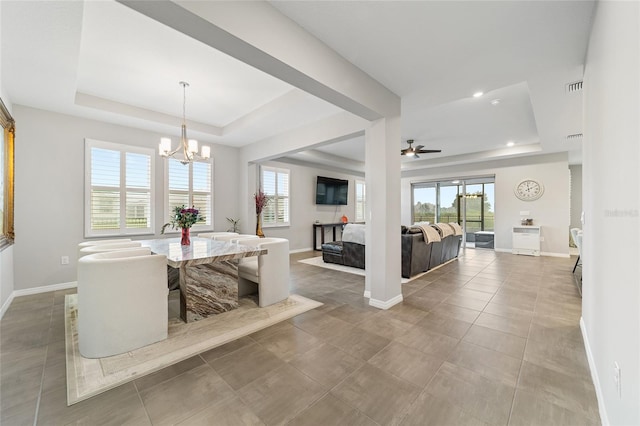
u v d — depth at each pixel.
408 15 1.97
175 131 4.73
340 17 2.00
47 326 2.61
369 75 2.78
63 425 1.42
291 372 1.88
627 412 1.07
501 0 1.81
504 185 7.26
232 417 1.47
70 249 3.91
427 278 4.42
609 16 1.37
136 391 1.68
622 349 1.15
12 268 3.41
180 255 2.63
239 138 5.23
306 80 2.22
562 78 2.78
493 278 4.41
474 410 1.52
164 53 2.71
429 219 8.75
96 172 4.14
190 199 5.21
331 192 8.20
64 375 1.84
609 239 1.39
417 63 2.57
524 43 2.25
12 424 1.42
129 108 4.00
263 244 3.21
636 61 0.97
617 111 1.22
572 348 2.17
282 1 1.86
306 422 1.44
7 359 2.04
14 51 2.38
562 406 1.54
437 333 2.46
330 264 5.66
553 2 1.81
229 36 1.70
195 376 1.84
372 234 3.21
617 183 1.23
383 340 2.34
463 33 2.15
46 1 1.80
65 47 2.33
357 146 6.66
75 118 3.96
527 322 2.68
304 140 4.43
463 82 2.92
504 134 5.53
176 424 1.43
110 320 2.09
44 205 3.71
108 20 2.21
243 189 5.87
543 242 6.70
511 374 1.84
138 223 4.54
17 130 3.51
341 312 2.98
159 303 2.32
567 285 3.98
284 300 3.36
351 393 1.66
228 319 2.78
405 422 1.43
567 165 6.41
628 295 1.07
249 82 3.34
